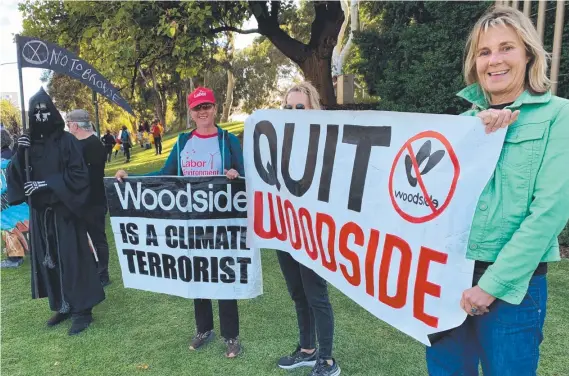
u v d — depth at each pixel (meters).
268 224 2.63
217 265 2.88
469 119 1.50
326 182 2.14
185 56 8.20
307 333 2.75
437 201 1.61
